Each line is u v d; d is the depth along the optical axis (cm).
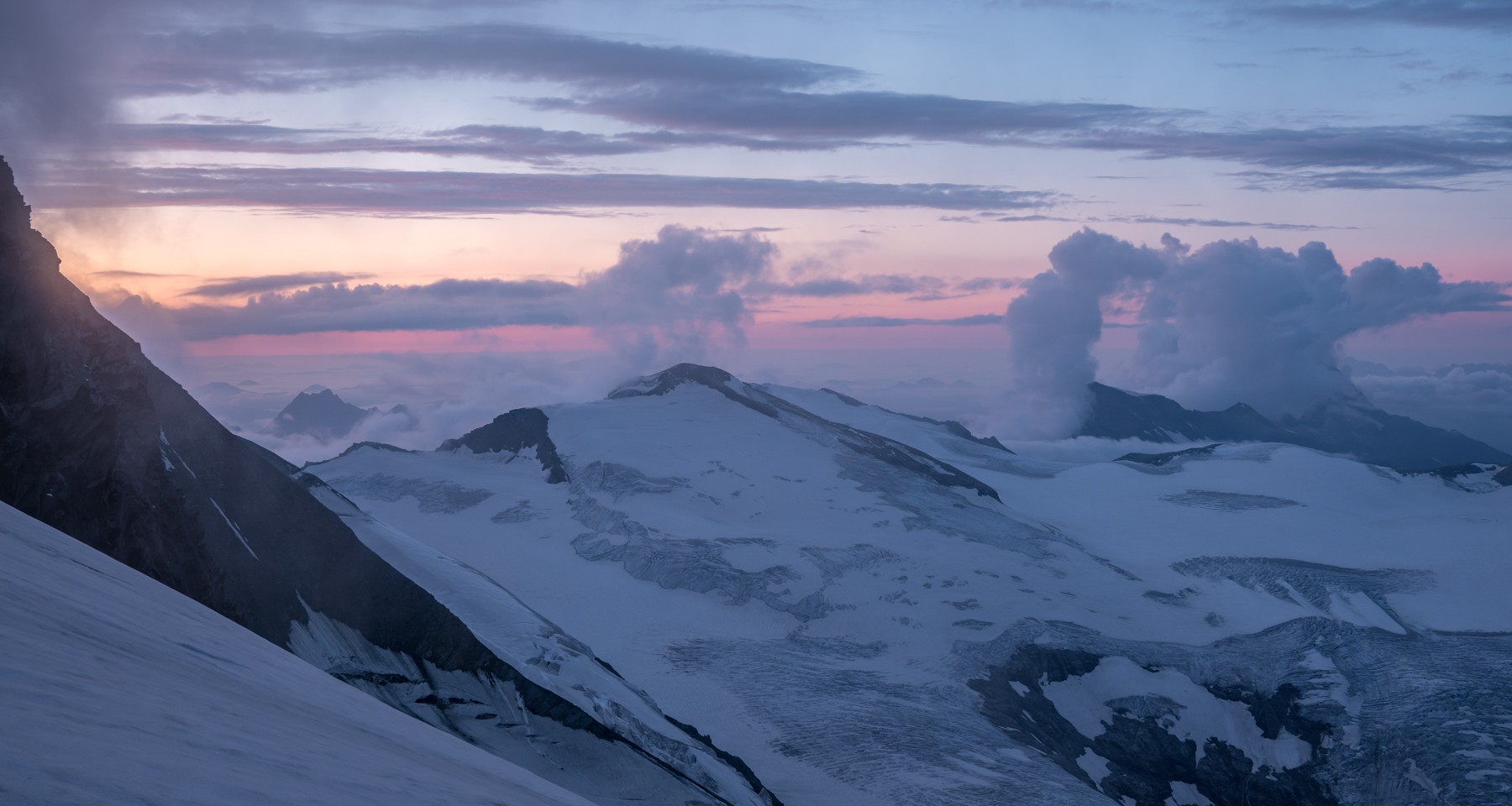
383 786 798
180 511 4147
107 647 905
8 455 3238
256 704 983
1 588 949
